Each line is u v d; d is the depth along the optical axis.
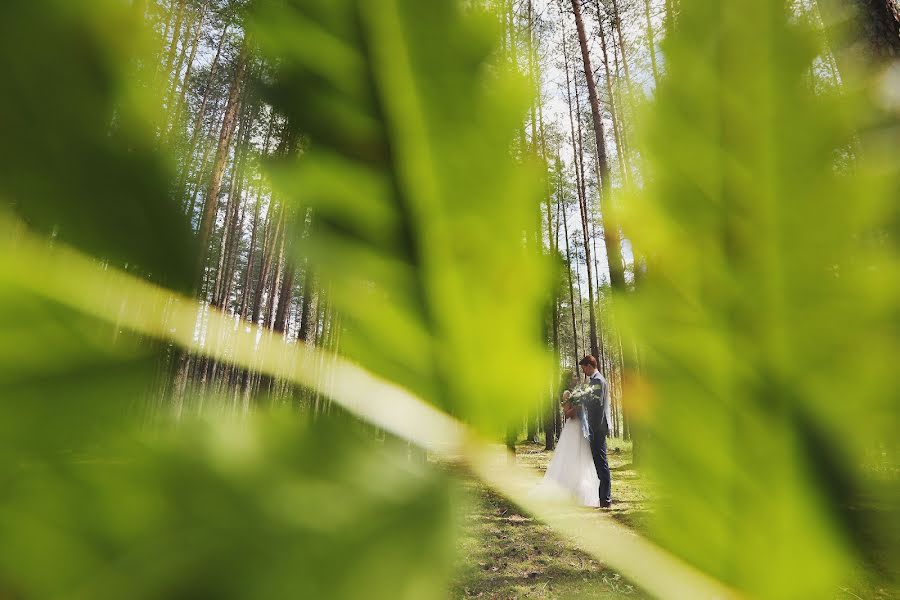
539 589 2.65
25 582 0.09
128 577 0.10
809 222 0.12
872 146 0.11
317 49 0.15
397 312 0.14
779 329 0.12
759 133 0.12
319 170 0.14
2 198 0.10
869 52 0.11
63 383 0.10
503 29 0.16
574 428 5.21
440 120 0.15
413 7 0.16
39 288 0.10
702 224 0.13
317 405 0.12
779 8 0.12
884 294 0.11
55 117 0.11
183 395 0.11
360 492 0.11
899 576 0.09
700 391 0.12
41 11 0.11
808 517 0.11
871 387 0.12
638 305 0.13
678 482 0.12
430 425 0.13
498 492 0.12
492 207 0.15
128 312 0.10
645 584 0.11
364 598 0.10
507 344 0.14
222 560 0.10
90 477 0.10
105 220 0.11
